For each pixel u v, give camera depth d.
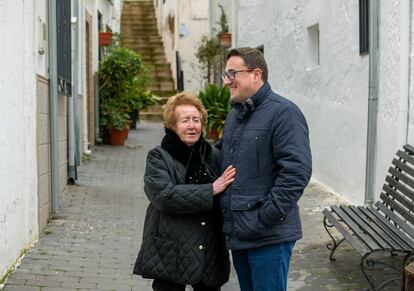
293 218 3.42
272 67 11.68
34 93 5.97
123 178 9.87
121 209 7.70
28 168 5.75
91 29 13.12
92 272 5.30
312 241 6.29
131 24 25.59
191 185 3.45
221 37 15.59
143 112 19.67
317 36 9.61
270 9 11.73
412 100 6.08
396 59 6.30
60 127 8.03
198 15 20.14
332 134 8.55
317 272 5.34
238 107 3.52
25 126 5.68
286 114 3.31
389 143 6.50
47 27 6.75
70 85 8.55
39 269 5.28
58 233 6.47
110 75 13.66
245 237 3.36
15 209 5.30
